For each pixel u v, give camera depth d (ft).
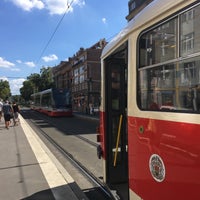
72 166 33.04
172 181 10.05
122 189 18.44
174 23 10.38
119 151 18.88
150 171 11.64
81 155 39.09
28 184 25.36
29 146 45.14
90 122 101.60
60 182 25.76
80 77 256.11
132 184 13.51
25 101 429.38
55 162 33.65
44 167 31.14
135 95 13.19
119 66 18.52
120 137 18.67
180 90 10.04
